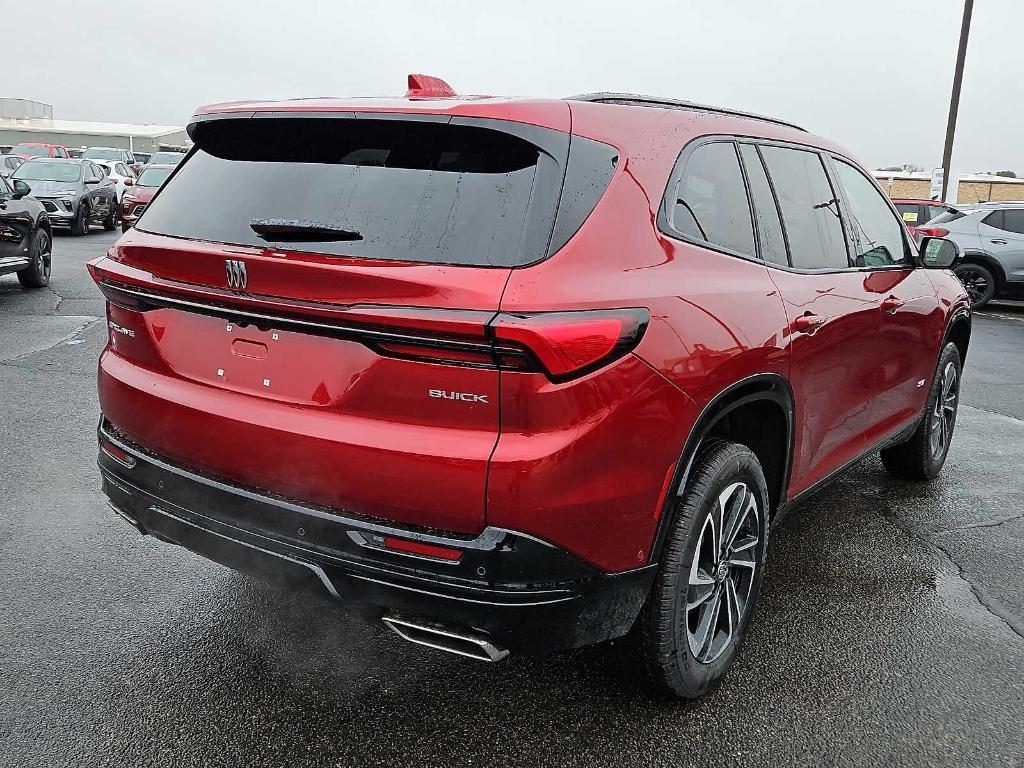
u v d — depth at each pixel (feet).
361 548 7.43
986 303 48.24
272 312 7.61
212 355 8.28
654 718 8.85
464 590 7.16
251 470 7.95
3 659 9.41
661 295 7.86
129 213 68.13
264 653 9.78
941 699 9.37
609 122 8.19
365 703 8.94
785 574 12.45
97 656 9.57
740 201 9.75
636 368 7.45
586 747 8.38
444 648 7.58
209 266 7.94
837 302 10.98
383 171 7.84
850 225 12.32
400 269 7.07
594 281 7.29
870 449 13.50
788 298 9.84
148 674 9.27
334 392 7.49
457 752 8.24
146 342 8.87
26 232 36.63
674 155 8.71
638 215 7.99
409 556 7.27
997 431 20.85
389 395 7.23
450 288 6.89
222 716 8.63
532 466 6.93
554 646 7.57
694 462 8.64
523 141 7.47
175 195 9.09
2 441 16.52
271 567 7.99
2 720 8.39
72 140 272.72
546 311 6.84
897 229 14.03
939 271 15.78
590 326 7.01
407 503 7.22
